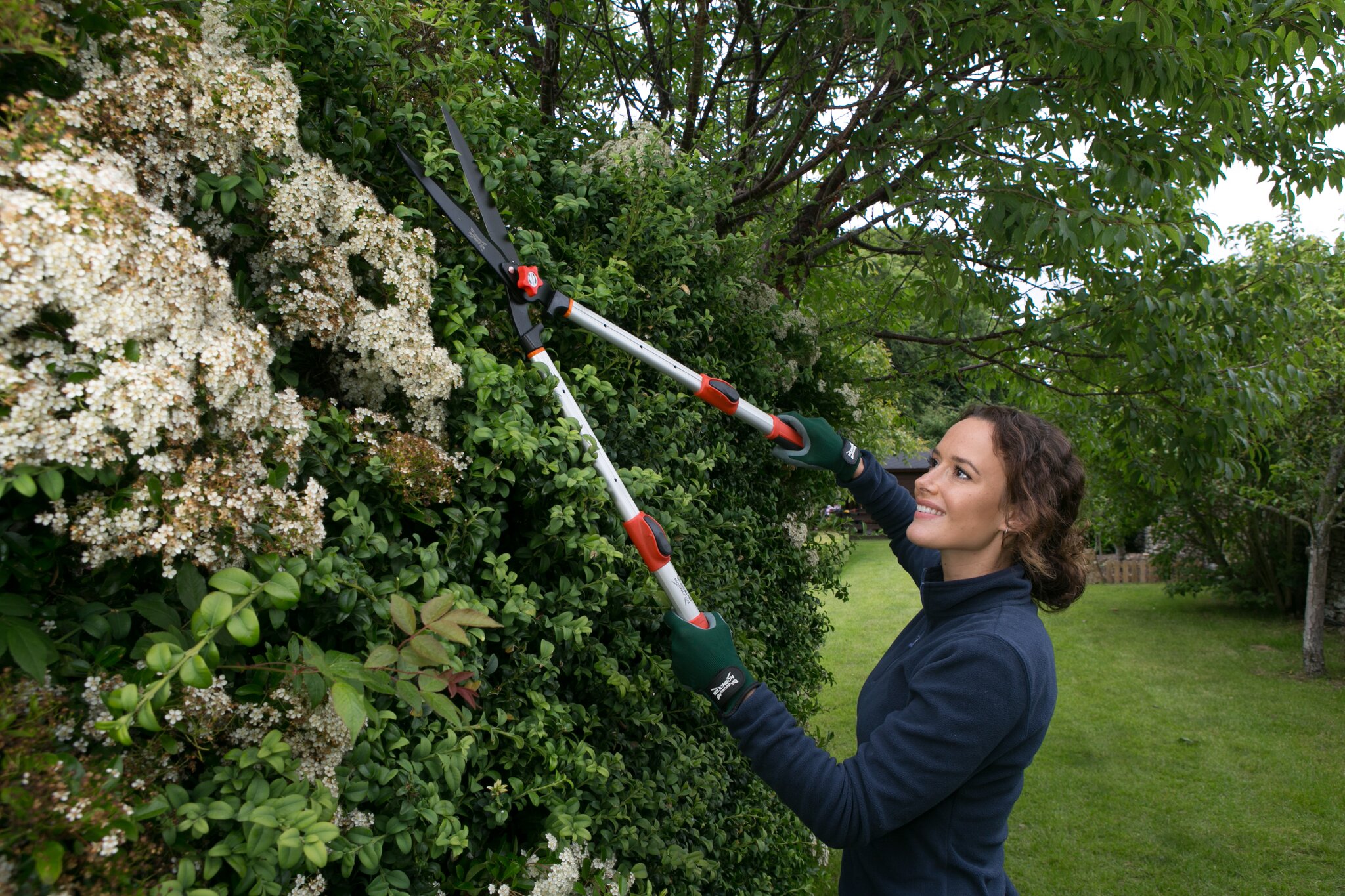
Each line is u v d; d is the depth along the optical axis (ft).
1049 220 9.79
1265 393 12.06
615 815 5.05
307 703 3.22
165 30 3.37
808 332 10.68
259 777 2.98
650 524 4.52
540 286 5.01
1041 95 9.93
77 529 2.67
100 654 2.84
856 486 6.04
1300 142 11.76
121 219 2.69
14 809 2.34
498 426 4.40
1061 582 4.48
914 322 18.03
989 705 3.74
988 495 4.24
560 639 4.72
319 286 3.97
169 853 2.85
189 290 2.89
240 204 3.88
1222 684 24.09
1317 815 15.79
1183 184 10.78
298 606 3.59
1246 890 13.39
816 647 12.37
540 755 4.65
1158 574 34.55
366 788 3.49
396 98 4.92
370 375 4.26
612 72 11.81
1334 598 30.55
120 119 3.22
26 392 2.45
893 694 4.40
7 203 2.44
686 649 4.22
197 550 2.93
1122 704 22.31
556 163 6.07
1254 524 32.01
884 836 4.15
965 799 3.99
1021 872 13.94
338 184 4.08
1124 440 14.01
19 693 2.61
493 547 4.70
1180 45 8.48
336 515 3.74
